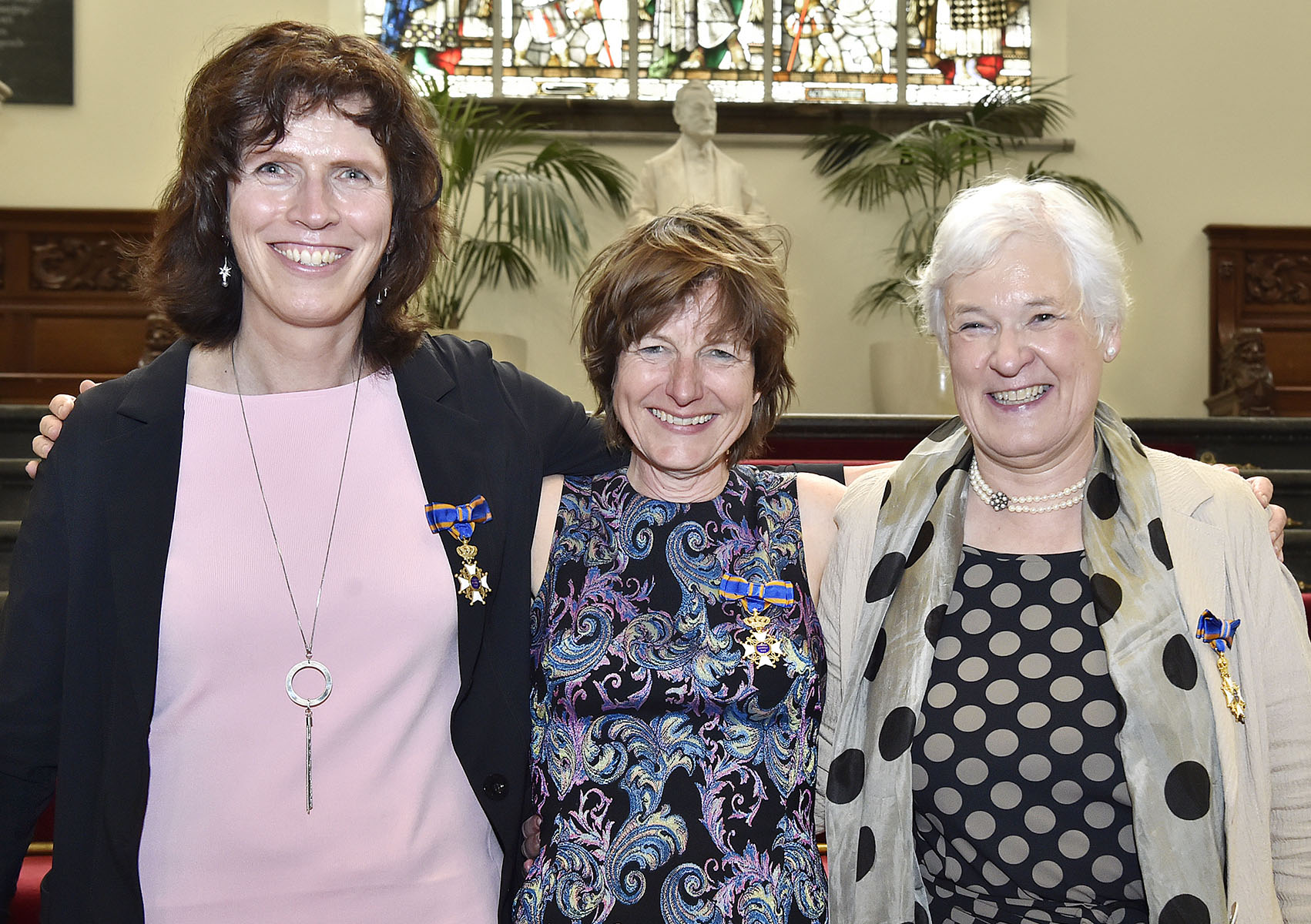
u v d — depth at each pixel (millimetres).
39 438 1447
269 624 1358
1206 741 1345
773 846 1394
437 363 1582
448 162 6094
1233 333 7027
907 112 7375
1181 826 1297
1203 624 1383
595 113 7379
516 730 1460
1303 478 3969
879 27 7680
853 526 1610
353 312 1453
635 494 1574
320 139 1320
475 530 1450
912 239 7090
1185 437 4422
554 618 1498
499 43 7578
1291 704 1387
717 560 1520
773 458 4266
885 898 1401
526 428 1587
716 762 1405
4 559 3152
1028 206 1418
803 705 1468
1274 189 7340
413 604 1391
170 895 1317
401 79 1394
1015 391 1419
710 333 1446
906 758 1419
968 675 1431
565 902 1360
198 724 1336
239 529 1385
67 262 6852
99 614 1328
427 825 1392
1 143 6953
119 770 1303
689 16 7688
